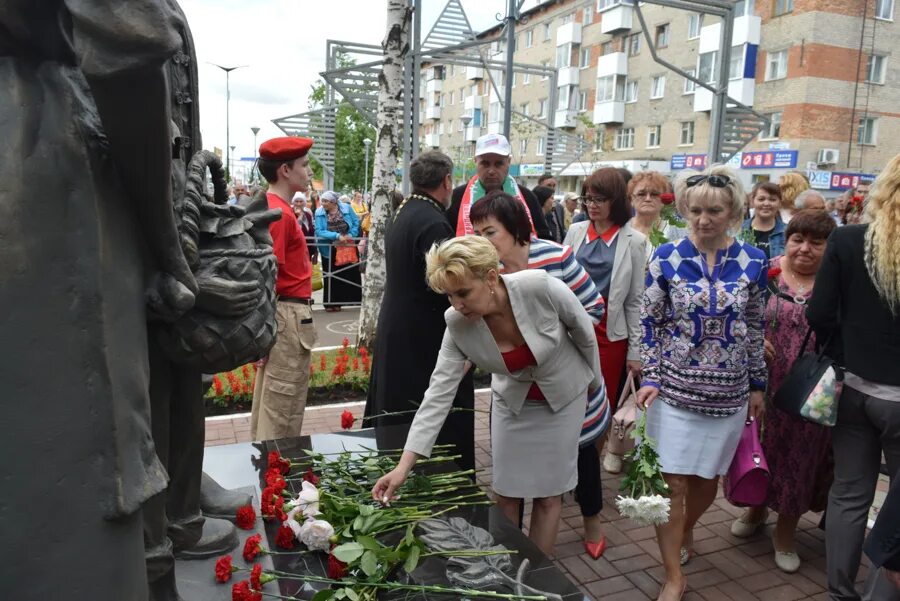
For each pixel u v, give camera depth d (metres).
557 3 38.62
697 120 30.09
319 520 2.15
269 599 1.94
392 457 2.90
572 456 2.73
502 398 2.66
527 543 2.28
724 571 3.34
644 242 3.80
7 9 1.02
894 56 25.84
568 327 2.55
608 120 34.28
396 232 3.46
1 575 1.13
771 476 3.29
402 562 2.07
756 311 2.95
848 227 2.68
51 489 1.14
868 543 2.28
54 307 1.11
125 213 1.22
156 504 1.60
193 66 1.70
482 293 2.26
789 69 25.61
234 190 12.74
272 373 3.95
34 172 1.08
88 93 1.14
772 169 26.25
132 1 0.94
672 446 2.88
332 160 13.91
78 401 1.14
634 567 3.38
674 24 30.75
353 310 11.04
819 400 2.73
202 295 1.55
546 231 4.31
